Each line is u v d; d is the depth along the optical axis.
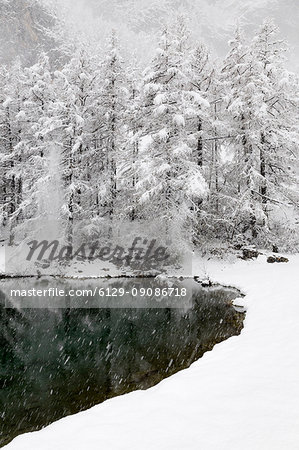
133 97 28.48
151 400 7.19
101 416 6.72
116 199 24.62
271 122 21.88
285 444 5.36
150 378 9.79
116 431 6.12
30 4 87.56
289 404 6.52
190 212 21.20
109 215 25.02
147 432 6.01
